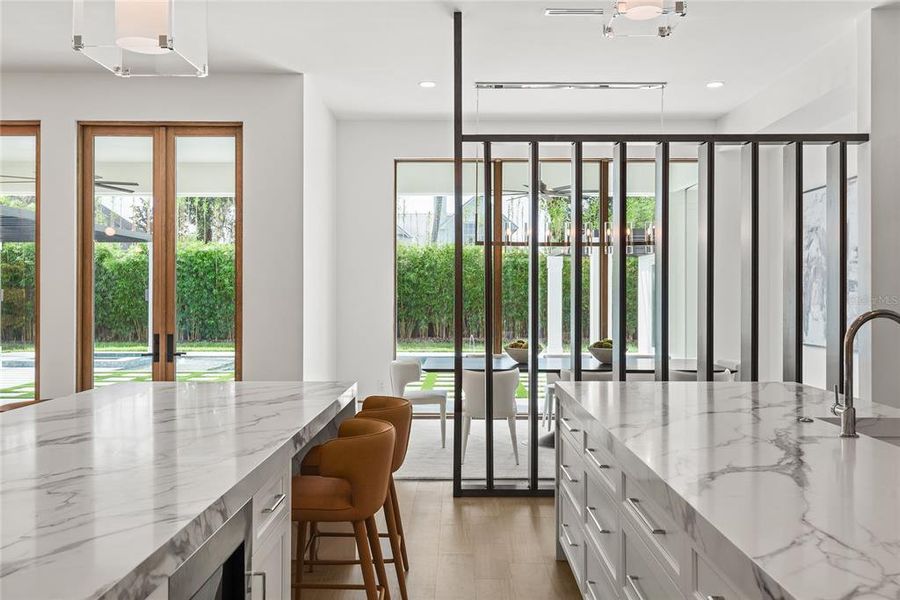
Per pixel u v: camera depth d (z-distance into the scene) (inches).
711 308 184.2
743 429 88.9
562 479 133.5
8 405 223.5
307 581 129.3
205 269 227.3
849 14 181.5
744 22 185.8
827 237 190.5
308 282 234.7
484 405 200.1
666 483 62.7
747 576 44.3
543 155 293.9
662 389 129.0
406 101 264.4
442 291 309.9
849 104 217.2
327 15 179.6
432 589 126.3
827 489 60.3
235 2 171.3
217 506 57.3
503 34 194.1
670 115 287.7
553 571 134.7
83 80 221.6
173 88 223.5
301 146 225.6
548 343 284.4
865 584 39.5
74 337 222.2
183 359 227.5
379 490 98.7
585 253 283.7
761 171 287.1
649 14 117.5
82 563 42.9
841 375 184.9
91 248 225.6
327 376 274.5
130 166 226.2
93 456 73.2
